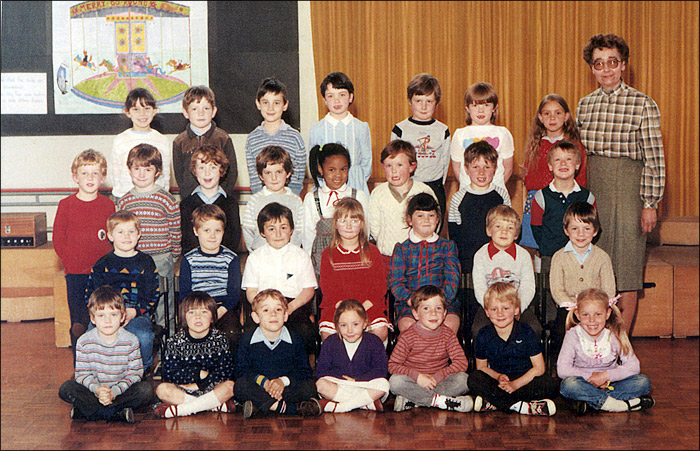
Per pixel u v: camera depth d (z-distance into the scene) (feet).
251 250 13.14
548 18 16.48
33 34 16.94
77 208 13.46
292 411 11.06
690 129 16.60
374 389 11.05
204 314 11.10
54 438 10.09
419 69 16.60
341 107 13.50
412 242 12.26
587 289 11.55
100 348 11.03
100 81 17.08
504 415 10.99
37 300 16.07
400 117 16.70
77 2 16.90
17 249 15.89
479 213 13.16
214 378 11.16
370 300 12.10
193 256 12.42
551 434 10.16
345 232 12.05
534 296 12.57
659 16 16.33
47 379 12.49
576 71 16.57
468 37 16.53
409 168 12.93
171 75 17.07
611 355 11.15
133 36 16.99
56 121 17.15
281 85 13.66
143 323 11.82
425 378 11.04
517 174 16.16
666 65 16.44
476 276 12.32
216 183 13.35
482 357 11.43
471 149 13.03
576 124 14.21
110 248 13.64
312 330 12.21
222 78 17.06
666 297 14.55
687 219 16.63
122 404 10.82
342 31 16.57
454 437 10.06
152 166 13.05
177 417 10.94
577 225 12.32
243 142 17.17
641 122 13.44
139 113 14.14
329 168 12.90
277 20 16.96
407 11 16.48
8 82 16.98
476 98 13.69
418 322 11.44
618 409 10.98
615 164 13.70
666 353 13.73
